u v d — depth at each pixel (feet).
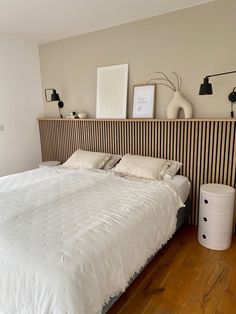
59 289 3.66
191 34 8.54
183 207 8.48
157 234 6.48
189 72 8.82
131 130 10.26
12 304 4.17
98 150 11.58
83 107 12.14
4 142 12.19
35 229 5.09
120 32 10.16
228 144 8.13
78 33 11.29
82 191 7.50
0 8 8.45
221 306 5.44
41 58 13.17
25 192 7.54
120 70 10.43
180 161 9.25
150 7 8.47
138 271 5.66
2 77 11.71
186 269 6.77
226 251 7.57
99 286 4.24
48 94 13.42
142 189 7.48
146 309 5.42
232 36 7.83
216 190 7.59
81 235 4.78
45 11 8.75
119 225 5.26
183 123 8.90
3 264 4.28
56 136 13.12
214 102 8.46
